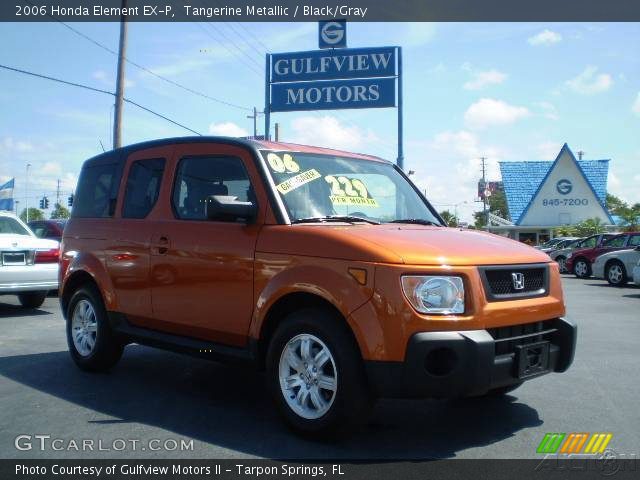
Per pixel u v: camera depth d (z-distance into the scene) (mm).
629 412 5039
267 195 4742
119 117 19125
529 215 45406
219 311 4863
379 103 22688
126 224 5844
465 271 4004
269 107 23391
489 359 3920
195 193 5352
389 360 3838
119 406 5105
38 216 72688
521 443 4301
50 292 13734
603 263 18391
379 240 4141
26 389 5633
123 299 5789
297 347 4371
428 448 4184
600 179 49000
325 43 22984
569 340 4594
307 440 4293
